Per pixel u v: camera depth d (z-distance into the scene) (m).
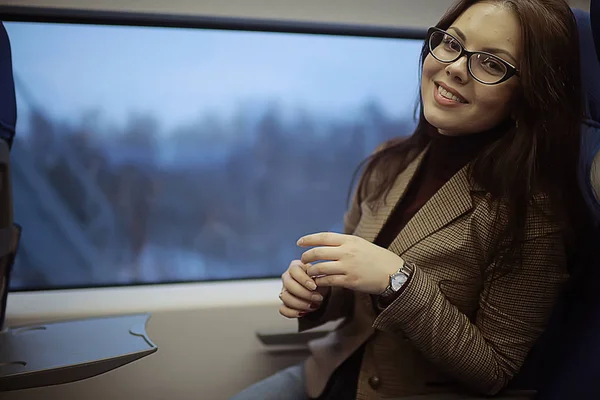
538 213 0.91
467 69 0.88
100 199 1.54
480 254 0.94
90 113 1.48
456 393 0.96
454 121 0.92
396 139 1.19
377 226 1.05
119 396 1.36
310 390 1.07
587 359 0.91
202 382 1.41
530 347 0.95
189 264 1.62
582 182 0.93
